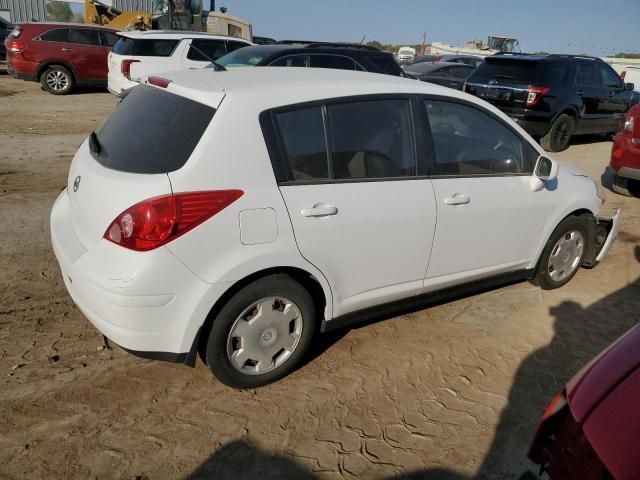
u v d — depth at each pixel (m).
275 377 3.12
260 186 2.75
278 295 2.93
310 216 2.88
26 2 29.64
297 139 2.91
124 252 2.56
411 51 32.62
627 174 6.89
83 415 2.79
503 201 3.73
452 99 3.54
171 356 2.76
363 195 3.08
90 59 13.93
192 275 2.62
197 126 2.72
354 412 2.95
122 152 2.90
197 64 11.88
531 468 2.64
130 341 2.64
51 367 3.14
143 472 2.47
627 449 1.59
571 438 1.76
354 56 8.55
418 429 2.85
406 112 3.33
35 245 4.75
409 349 3.56
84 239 2.84
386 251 3.24
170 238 2.54
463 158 3.57
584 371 1.96
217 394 3.03
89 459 2.52
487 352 3.58
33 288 4.00
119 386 3.03
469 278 3.80
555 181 4.13
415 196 3.28
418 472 2.58
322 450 2.67
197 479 2.46
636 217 6.55
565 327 3.94
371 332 3.74
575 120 10.30
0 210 5.52
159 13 19.34
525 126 9.88
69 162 7.59
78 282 2.70
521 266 4.14
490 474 2.59
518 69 9.98
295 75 3.30
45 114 11.10
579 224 4.39
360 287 3.24
